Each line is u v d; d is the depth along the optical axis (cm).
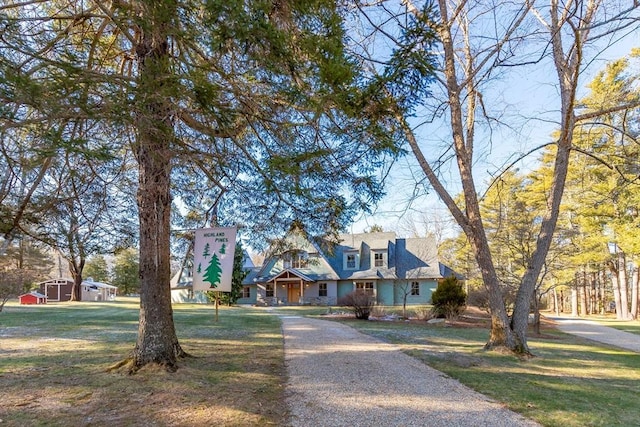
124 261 4472
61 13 469
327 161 496
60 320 1366
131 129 380
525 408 485
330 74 367
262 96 440
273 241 753
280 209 664
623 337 1429
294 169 431
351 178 533
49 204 512
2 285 1405
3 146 368
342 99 389
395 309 2175
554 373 693
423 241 2983
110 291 4328
